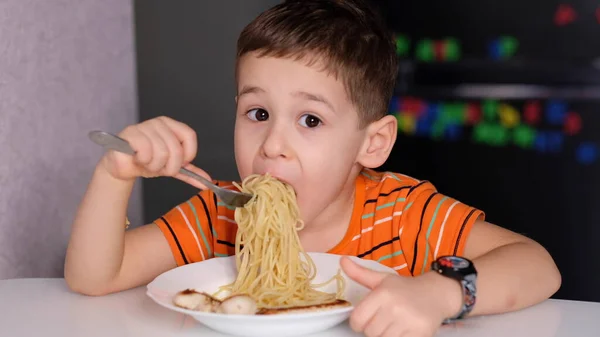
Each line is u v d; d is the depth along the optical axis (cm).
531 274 121
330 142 132
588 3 540
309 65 128
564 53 545
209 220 154
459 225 140
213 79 299
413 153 504
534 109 521
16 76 164
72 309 119
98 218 125
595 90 531
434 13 573
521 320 113
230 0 298
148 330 109
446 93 540
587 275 386
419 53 563
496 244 135
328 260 128
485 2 552
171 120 119
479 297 112
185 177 123
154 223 149
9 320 114
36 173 172
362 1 152
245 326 101
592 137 491
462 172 484
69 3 183
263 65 129
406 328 98
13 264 164
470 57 558
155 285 114
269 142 128
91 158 195
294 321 101
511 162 480
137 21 279
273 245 127
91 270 125
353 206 149
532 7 549
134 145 112
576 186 452
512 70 545
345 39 133
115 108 205
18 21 165
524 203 447
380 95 145
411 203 147
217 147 306
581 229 421
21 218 167
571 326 111
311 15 136
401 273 144
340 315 103
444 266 107
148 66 282
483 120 517
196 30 292
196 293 108
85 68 190
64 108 182
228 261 129
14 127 164
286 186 130
